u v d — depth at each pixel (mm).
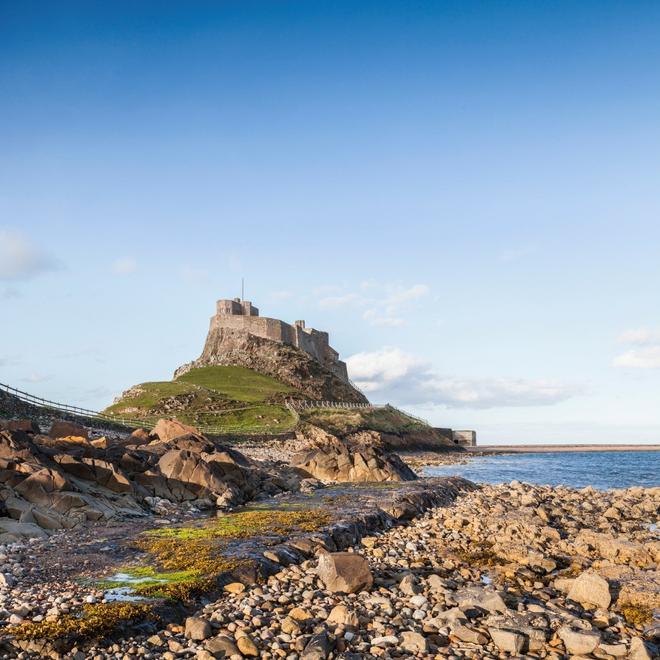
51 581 16641
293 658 12617
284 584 17594
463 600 16656
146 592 15523
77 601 14742
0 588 15797
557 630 14789
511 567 21328
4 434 29734
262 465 50812
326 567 17734
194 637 13398
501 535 27109
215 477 36219
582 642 13852
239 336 181500
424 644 13445
